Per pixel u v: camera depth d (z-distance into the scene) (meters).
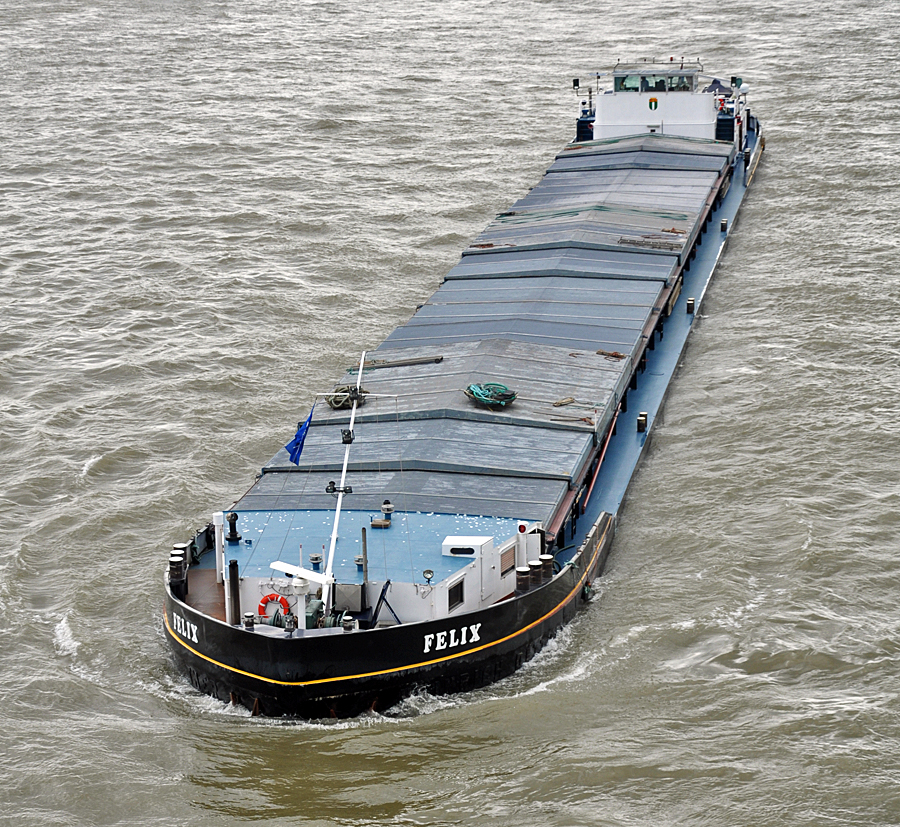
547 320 49.38
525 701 31.89
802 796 28.45
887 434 45.94
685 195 67.25
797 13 142.38
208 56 127.81
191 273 65.75
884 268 63.84
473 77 116.44
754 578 37.19
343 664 30.39
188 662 32.31
